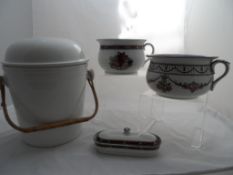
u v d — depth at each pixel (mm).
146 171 282
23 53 286
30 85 296
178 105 552
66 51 303
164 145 351
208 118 465
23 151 334
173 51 628
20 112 333
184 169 286
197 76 325
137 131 365
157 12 606
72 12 603
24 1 576
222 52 467
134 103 574
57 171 283
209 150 337
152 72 358
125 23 616
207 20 522
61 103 324
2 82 316
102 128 415
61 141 348
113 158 312
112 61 453
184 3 598
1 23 510
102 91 616
